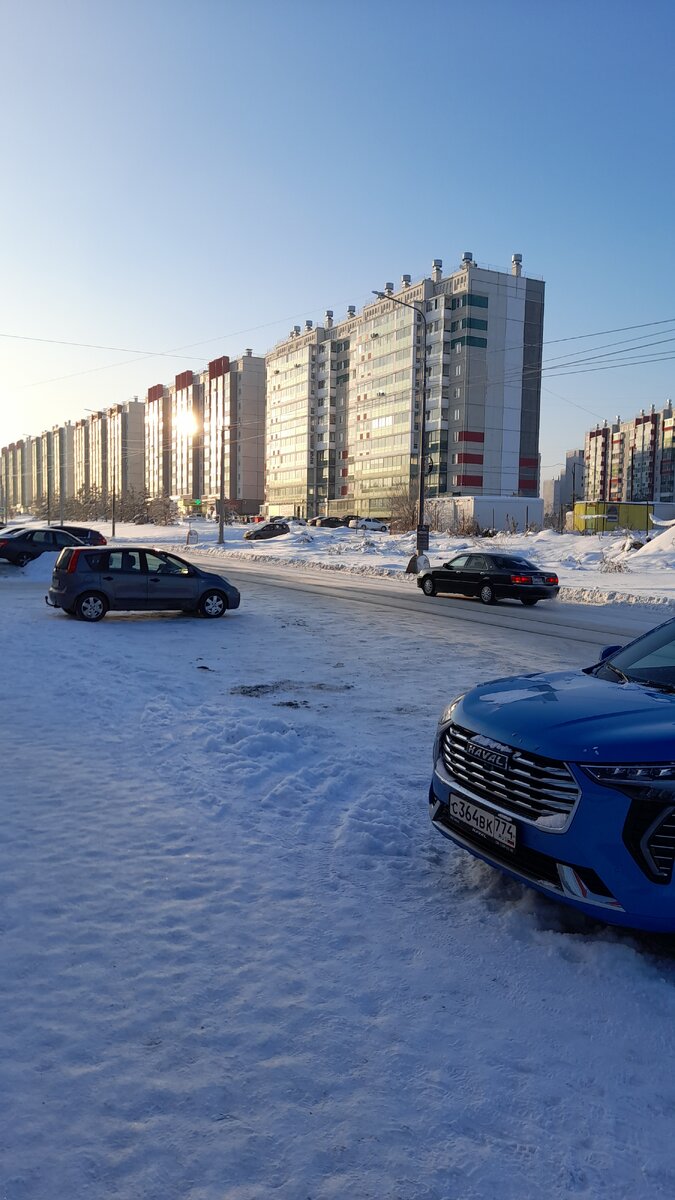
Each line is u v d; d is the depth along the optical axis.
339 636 13.02
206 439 159.25
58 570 14.77
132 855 4.10
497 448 105.31
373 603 18.91
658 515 74.25
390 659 10.80
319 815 4.79
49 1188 1.99
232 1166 2.08
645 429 187.12
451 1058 2.55
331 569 32.69
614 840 3.01
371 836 4.40
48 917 3.40
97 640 11.91
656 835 2.99
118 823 4.54
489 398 104.12
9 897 3.58
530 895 3.76
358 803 4.93
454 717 3.87
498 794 3.46
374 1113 2.29
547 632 14.38
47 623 13.91
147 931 3.32
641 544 35.03
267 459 144.62
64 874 3.84
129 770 5.52
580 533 48.41
